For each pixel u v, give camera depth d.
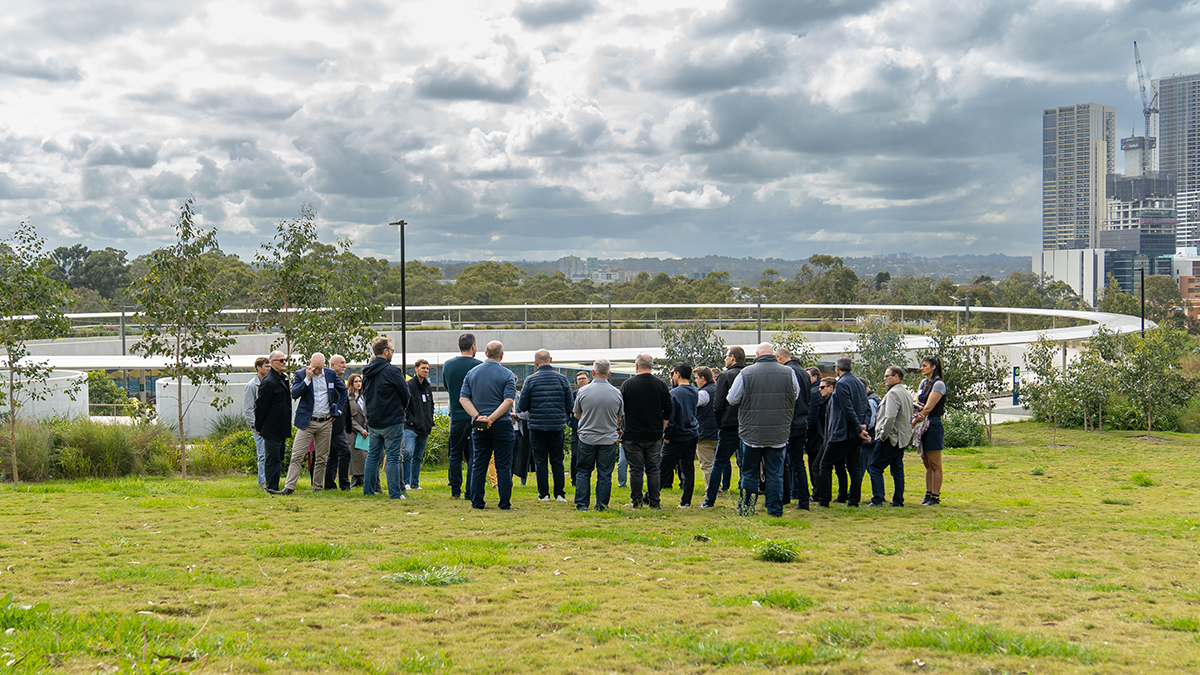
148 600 4.22
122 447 12.95
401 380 8.81
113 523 6.91
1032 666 3.36
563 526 7.06
